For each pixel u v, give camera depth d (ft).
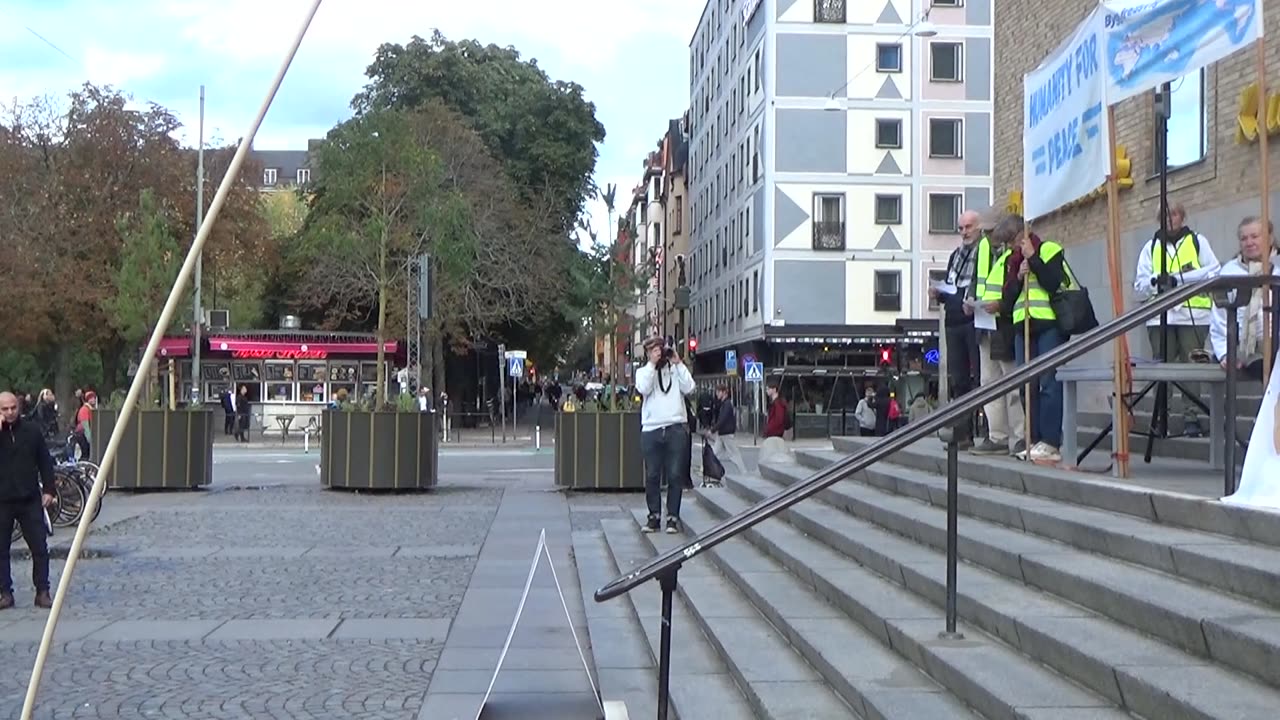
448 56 157.17
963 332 36.42
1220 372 25.45
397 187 121.19
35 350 140.56
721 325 184.44
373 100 159.12
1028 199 31.17
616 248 105.40
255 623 29.68
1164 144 28.84
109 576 36.63
